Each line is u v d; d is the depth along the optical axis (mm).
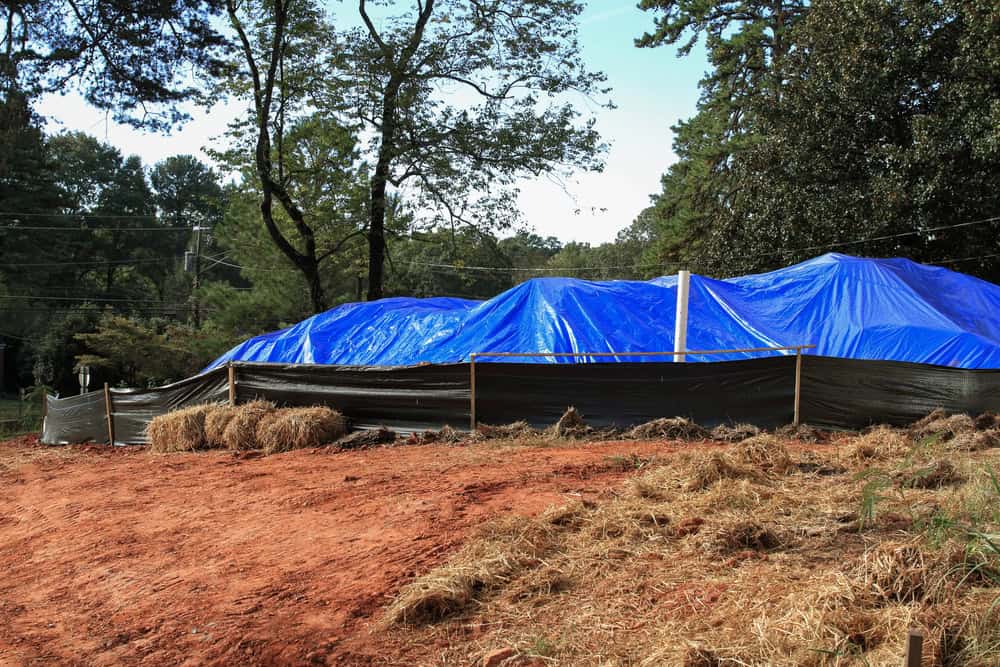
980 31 22438
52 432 17188
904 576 4445
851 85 25875
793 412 12336
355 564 6344
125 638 5438
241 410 13172
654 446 10969
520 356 13789
